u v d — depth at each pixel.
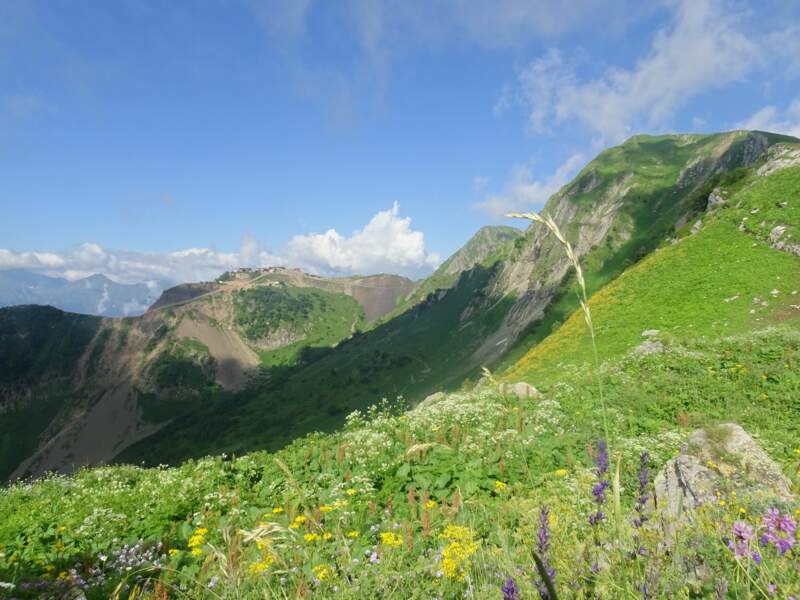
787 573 2.53
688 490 6.66
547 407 19.06
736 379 20.98
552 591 2.05
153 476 16.75
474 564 4.88
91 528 11.54
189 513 12.16
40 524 12.45
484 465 12.41
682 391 20.48
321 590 4.96
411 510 9.56
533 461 12.77
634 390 20.83
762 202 47.53
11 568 9.27
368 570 5.37
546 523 3.51
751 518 4.36
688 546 3.18
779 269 37.69
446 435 15.76
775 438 14.86
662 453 12.67
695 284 41.16
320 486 12.84
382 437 14.88
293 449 17.00
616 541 3.08
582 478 6.05
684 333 34.38
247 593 4.95
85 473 18.78
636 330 37.94
